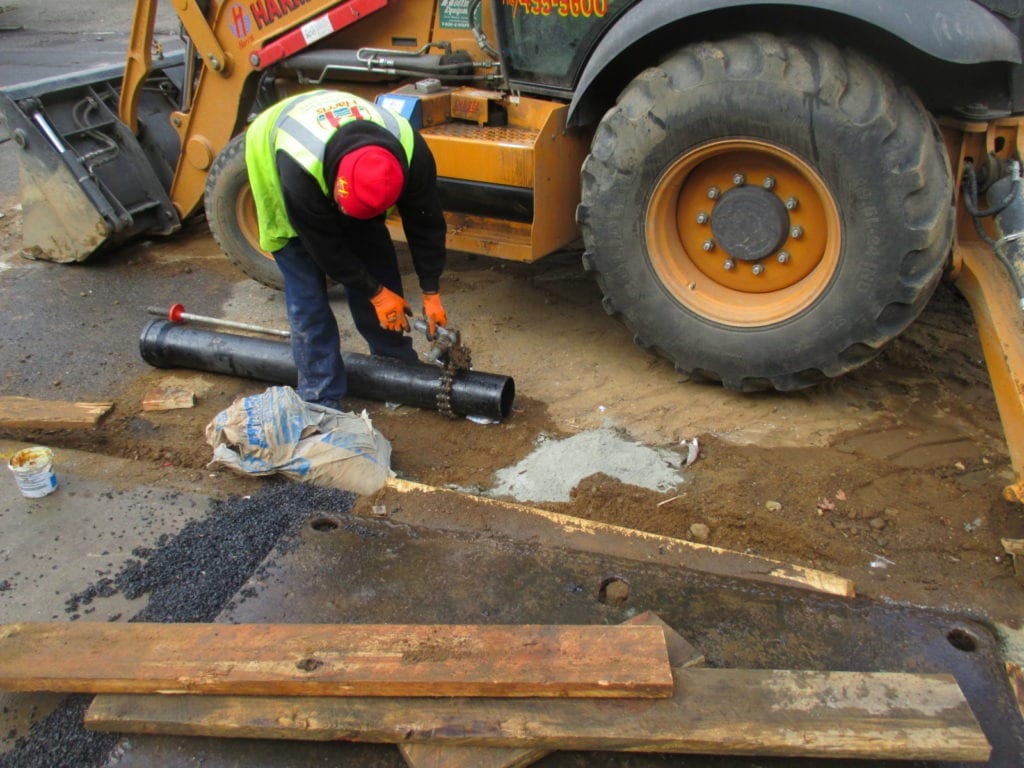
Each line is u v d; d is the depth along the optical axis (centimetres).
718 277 351
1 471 326
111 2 1627
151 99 568
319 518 291
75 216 508
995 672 226
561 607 248
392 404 368
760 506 297
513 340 417
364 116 278
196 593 262
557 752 203
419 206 306
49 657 218
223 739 210
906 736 191
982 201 321
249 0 449
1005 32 282
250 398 329
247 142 302
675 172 329
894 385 362
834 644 234
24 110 491
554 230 383
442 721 199
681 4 303
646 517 296
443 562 268
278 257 324
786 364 335
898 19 273
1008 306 288
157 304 479
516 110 397
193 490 315
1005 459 312
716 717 197
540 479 315
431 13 430
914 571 268
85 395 387
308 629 222
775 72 294
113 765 207
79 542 288
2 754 212
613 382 378
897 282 301
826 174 300
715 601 250
